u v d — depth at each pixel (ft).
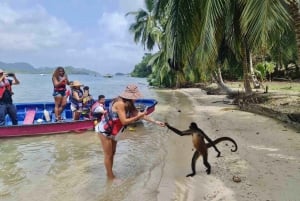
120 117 20.67
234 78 139.23
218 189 18.37
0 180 21.68
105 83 208.64
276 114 40.68
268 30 29.71
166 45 42.83
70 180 21.54
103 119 21.45
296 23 32.48
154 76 171.63
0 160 26.40
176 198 17.89
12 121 35.94
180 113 52.65
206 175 20.75
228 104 63.87
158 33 133.08
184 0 40.09
